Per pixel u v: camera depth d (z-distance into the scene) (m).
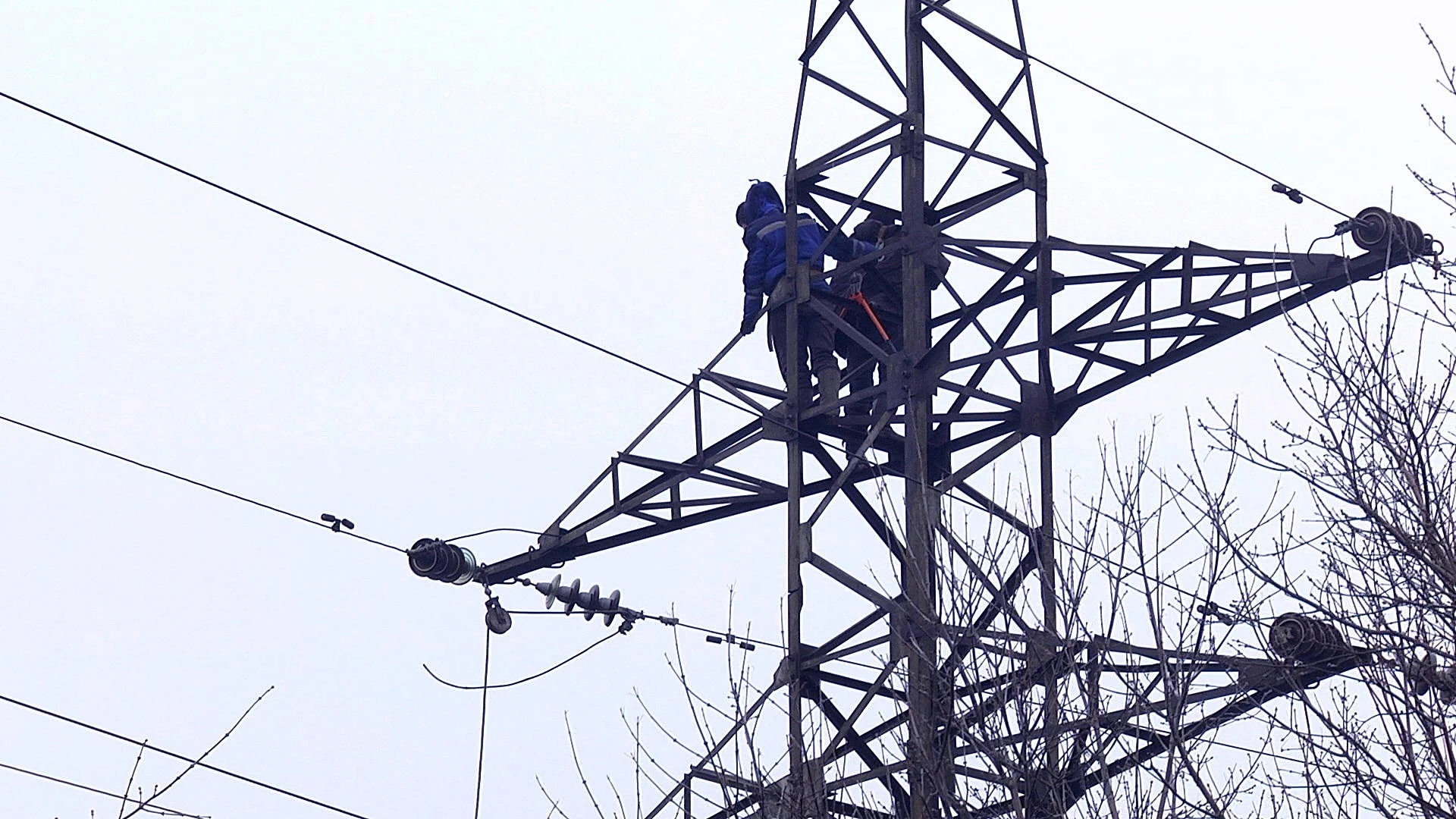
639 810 33.62
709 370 39.22
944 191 39.00
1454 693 30.11
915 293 36.88
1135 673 31.66
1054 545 34.06
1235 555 31.55
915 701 33.09
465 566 39.59
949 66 38.34
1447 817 29.19
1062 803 30.91
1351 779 29.94
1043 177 37.62
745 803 33.69
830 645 35.44
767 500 38.69
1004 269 37.25
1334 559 31.33
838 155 38.53
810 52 39.12
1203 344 36.12
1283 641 31.14
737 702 34.00
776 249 39.41
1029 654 32.06
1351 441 31.44
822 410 37.25
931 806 32.25
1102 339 36.38
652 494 39.06
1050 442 36.19
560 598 39.81
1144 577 31.47
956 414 37.00
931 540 34.38
